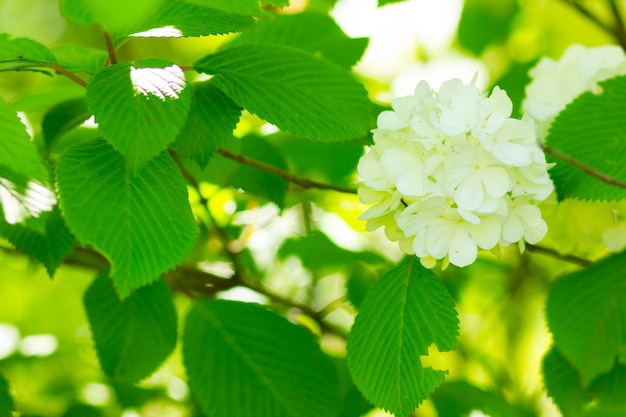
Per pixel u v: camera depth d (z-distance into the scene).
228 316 0.88
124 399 0.93
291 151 0.95
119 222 0.75
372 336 0.81
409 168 0.78
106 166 0.76
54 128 0.85
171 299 0.87
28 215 0.77
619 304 0.86
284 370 0.87
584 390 0.87
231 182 0.89
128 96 0.76
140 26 0.78
